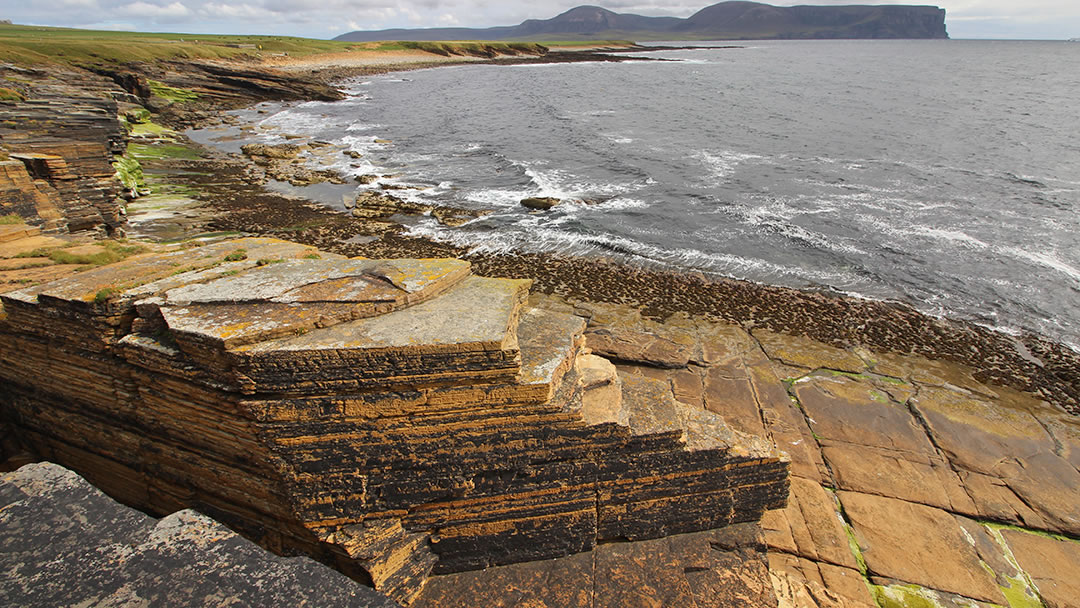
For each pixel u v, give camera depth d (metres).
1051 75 120.88
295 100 81.81
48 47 67.69
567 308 20.31
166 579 2.58
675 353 16.30
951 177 36.72
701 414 9.09
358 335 6.67
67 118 25.47
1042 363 17.25
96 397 8.27
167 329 7.37
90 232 19.84
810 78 111.94
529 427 7.26
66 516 2.85
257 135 54.53
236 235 26.84
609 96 85.69
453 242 26.97
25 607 2.40
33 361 8.59
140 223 27.52
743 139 50.91
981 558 10.41
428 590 7.79
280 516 7.68
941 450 13.20
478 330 6.83
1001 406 15.01
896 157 42.56
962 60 178.25
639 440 7.85
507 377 6.90
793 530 10.68
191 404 7.36
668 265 24.31
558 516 8.02
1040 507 11.58
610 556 8.38
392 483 7.16
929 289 22.06
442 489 7.32
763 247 26.20
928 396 15.26
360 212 30.42
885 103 73.00
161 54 82.06
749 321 19.44
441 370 6.65
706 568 8.33
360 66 129.25
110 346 7.62
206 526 2.87
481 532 7.84
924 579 9.93
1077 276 22.98
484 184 37.12
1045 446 13.48
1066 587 9.92
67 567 2.59
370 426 6.76
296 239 26.98
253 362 6.36
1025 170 38.25
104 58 71.00
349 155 44.94
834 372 16.31
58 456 9.36
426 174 39.69
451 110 72.50
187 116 62.09
